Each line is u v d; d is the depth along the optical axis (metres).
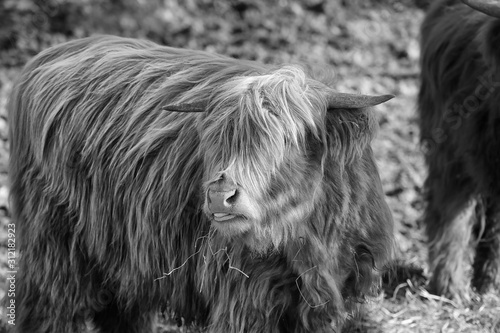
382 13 17.02
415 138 13.23
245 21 16.53
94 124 7.16
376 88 14.48
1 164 12.08
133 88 7.14
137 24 16.25
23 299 7.61
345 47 15.89
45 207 7.38
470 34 9.37
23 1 15.84
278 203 6.09
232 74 6.75
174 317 7.34
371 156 6.91
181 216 6.68
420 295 9.25
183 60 7.27
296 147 6.11
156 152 6.82
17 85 7.92
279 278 6.47
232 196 5.81
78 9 16.16
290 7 16.91
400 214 11.43
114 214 7.05
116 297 7.55
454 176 9.44
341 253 6.63
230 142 6.00
